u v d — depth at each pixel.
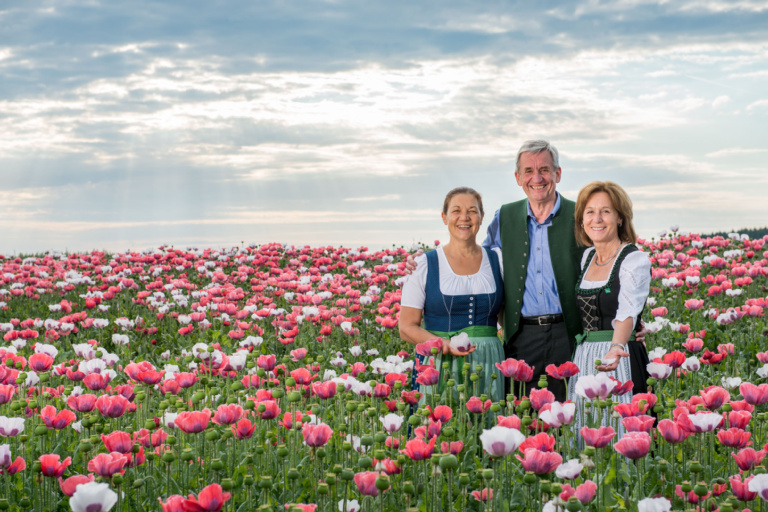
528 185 5.18
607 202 4.59
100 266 14.29
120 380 6.65
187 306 10.98
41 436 4.25
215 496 2.70
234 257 15.88
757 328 8.02
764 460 3.53
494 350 4.88
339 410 4.82
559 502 2.78
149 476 3.42
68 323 8.44
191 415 3.56
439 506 3.26
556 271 5.01
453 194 5.03
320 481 3.20
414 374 5.02
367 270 12.30
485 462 3.80
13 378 4.66
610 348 4.32
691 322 8.66
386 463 3.34
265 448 3.86
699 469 3.11
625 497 3.10
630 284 4.39
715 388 3.78
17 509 3.16
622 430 4.02
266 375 4.97
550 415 3.33
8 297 11.88
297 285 11.05
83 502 2.52
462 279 4.98
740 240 13.62
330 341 8.30
